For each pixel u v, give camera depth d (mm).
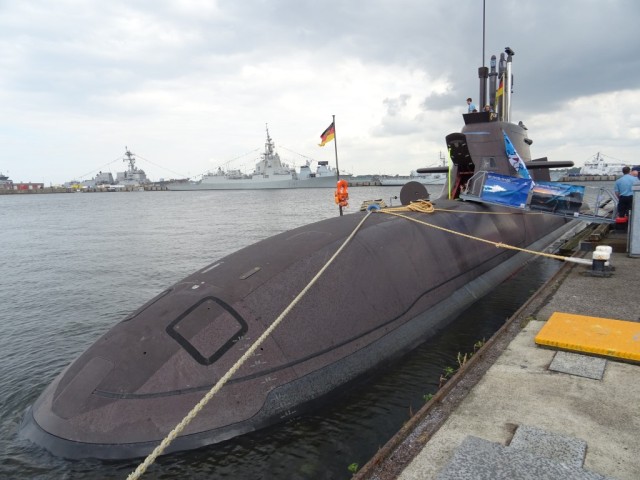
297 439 5441
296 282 6812
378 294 7590
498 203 12211
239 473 4902
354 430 5617
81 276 17844
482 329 8695
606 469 3365
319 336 6422
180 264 19891
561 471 3072
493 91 15344
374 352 6969
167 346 5684
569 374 4953
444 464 3578
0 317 12453
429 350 7785
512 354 5586
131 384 5340
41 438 5242
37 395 7422
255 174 123750
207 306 6195
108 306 13375
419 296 8469
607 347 5281
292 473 4918
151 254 22922
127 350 5719
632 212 10500
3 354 9594
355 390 6477
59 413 5316
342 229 8523
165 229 35812
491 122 13836
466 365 5285
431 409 4426
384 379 6809
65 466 4957
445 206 11820
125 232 34438
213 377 5488
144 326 6039
